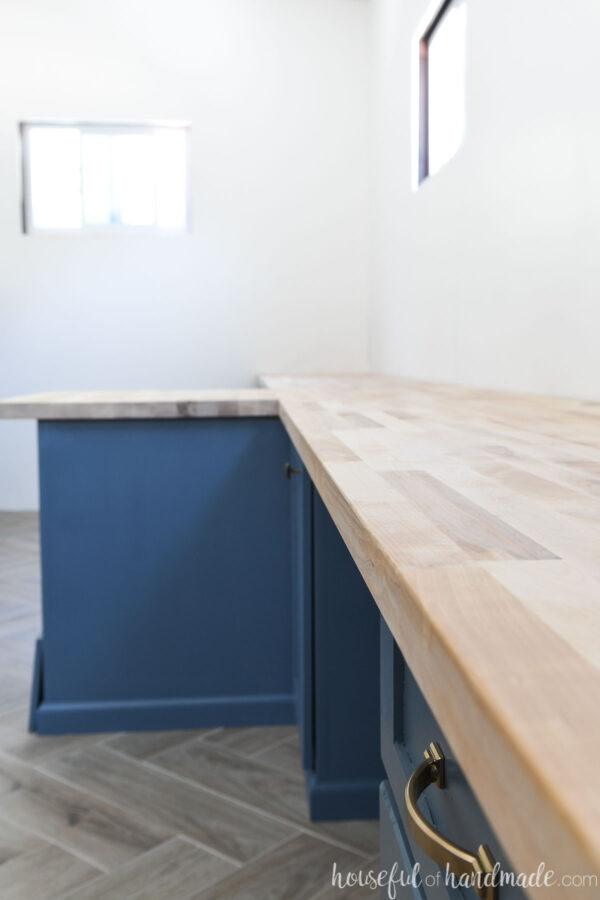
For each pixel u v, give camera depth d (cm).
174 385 578
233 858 170
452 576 46
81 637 229
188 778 204
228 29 564
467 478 83
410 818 59
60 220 575
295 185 575
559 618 39
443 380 368
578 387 218
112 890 159
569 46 218
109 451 226
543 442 116
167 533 229
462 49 408
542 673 32
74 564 228
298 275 580
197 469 228
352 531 68
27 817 186
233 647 233
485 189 297
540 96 240
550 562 49
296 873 165
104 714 230
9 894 158
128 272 570
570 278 221
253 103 569
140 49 560
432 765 67
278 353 582
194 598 231
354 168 577
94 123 567
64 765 211
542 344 244
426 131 423
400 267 465
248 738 226
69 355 572
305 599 191
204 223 571
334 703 187
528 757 26
